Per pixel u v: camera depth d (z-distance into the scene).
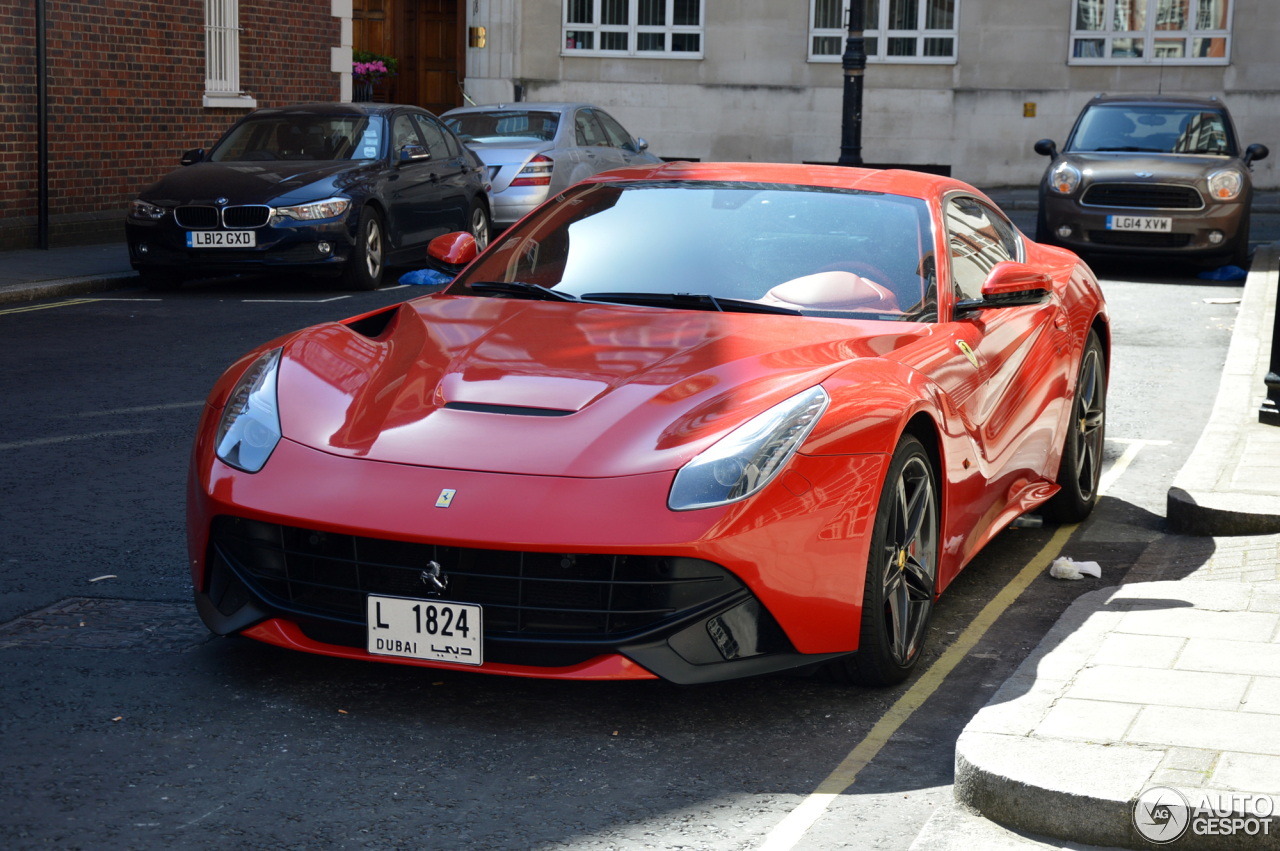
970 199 5.27
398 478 3.39
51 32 14.34
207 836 2.82
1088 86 25.17
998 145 25.59
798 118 26.19
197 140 16.69
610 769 3.20
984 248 5.11
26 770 3.11
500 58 26.78
